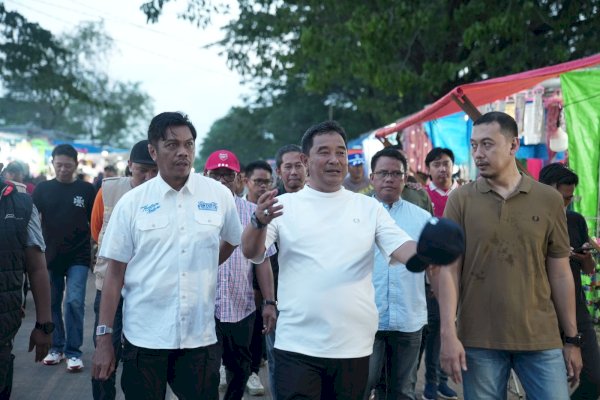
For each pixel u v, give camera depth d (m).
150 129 3.51
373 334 3.33
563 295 3.42
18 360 6.68
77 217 6.48
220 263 3.84
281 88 37.03
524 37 13.86
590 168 6.70
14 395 5.63
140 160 5.07
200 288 3.50
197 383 3.49
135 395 3.44
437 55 15.75
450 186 6.75
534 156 8.97
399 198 4.60
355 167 7.90
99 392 4.50
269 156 42.66
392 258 3.32
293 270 3.29
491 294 3.36
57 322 6.63
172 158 3.46
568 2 13.33
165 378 3.51
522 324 3.32
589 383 4.32
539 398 3.35
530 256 3.36
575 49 14.15
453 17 14.18
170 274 3.45
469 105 5.48
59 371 6.34
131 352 3.44
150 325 3.43
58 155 6.44
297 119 36.41
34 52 29.25
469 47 13.45
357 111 34.78
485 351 3.38
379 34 13.52
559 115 8.26
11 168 10.14
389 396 4.38
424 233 2.69
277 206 3.04
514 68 13.88
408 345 4.32
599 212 6.70
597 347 4.33
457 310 3.50
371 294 3.32
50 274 6.51
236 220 3.76
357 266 3.26
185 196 3.55
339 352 3.20
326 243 3.26
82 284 6.43
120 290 3.51
